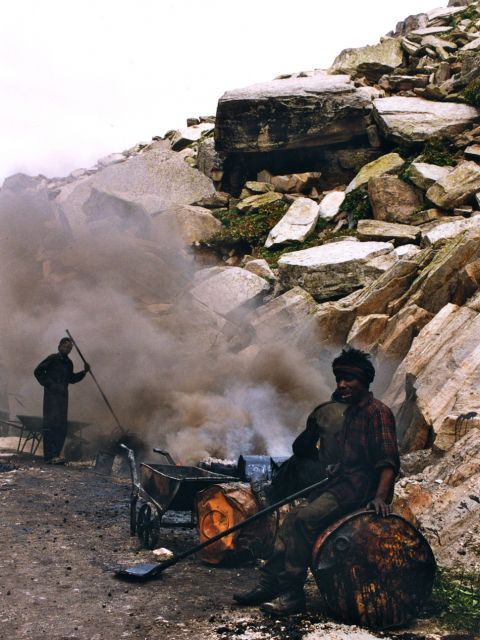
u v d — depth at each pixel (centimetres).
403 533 500
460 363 920
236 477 748
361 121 1961
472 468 723
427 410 886
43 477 1029
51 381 1167
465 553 619
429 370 937
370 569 495
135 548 704
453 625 504
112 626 510
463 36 2258
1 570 631
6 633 498
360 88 2047
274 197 1948
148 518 702
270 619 515
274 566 539
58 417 1165
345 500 517
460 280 1109
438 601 536
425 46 2220
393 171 1792
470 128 1841
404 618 498
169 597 569
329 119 1956
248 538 649
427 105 1916
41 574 623
